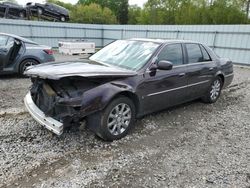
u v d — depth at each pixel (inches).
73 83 126.4
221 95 267.3
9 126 151.0
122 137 144.1
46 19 881.5
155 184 104.3
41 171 108.2
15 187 97.2
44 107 131.9
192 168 118.0
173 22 1898.4
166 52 168.1
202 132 161.9
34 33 738.8
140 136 148.7
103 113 130.3
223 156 131.3
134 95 143.9
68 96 120.9
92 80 127.6
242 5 1470.2
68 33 816.3
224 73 230.5
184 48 185.6
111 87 130.6
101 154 125.0
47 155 120.7
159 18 1959.9
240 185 107.0
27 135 139.9
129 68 151.8
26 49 290.4
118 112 138.6
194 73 189.5
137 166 116.8
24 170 108.0
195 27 654.5
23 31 715.4
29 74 133.4
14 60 283.6
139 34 796.0
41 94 136.7
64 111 122.6
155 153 129.9
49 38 776.3
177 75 172.4
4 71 278.5
